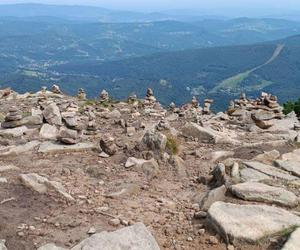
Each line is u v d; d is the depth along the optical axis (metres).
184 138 21.34
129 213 13.14
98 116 29.44
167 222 12.67
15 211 12.84
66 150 19.00
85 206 13.52
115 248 10.63
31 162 17.56
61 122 23.64
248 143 20.97
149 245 10.80
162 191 15.16
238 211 12.18
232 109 32.53
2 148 19.03
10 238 11.42
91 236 11.12
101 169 16.72
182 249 11.20
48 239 11.46
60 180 15.52
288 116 31.62
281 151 19.36
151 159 17.19
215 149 19.67
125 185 15.16
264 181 14.92
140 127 25.09
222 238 11.44
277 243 10.96
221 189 13.77
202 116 32.09
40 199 13.74
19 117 22.81
